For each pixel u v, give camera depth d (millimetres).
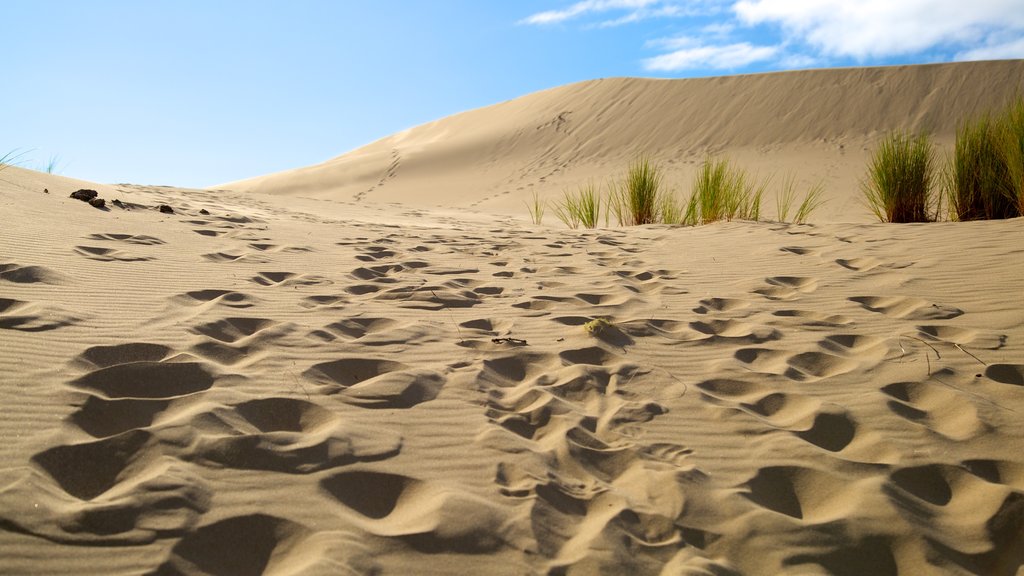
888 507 1727
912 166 6988
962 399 2309
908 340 2908
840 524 1671
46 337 2377
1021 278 3744
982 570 1569
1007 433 2094
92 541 1418
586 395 2354
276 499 1619
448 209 14523
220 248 4270
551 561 1497
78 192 5211
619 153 32031
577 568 1479
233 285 3373
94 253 3664
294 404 2111
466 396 2275
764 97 32844
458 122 45594
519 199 26406
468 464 1853
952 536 1659
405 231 6410
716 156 28781
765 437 2080
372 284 3674
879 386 2453
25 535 1401
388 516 1639
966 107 28797
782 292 3781
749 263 4656
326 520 1565
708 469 1901
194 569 1390
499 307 3379
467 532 1555
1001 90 29094
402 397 2227
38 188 5395
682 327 3129
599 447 2008
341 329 2850
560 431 2066
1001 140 6457
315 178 36969
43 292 2854
